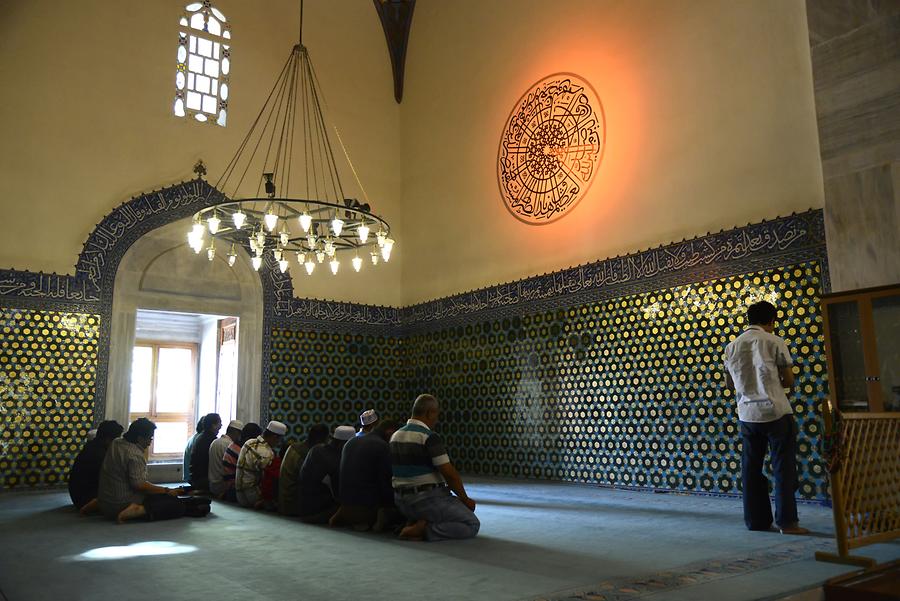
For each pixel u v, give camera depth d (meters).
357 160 11.79
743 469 4.73
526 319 9.34
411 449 4.50
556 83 9.26
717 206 7.14
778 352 4.52
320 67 11.63
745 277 6.81
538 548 4.11
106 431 6.28
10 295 8.58
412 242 11.76
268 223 6.79
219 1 10.76
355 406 11.12
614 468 7.93
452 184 10.99
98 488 5.63
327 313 11.11
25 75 9.02
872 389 5.29
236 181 10.52
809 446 6.18
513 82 9.98
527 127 9.66
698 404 7.14
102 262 9.27
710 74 7.36
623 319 8.02
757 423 4.53
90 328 9.09
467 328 10.34
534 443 9.04
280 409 10.48
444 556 3.88
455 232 10.82
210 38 10.61
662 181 7.75
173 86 10.16
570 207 8.88
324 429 5.93
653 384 7.60
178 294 9.91
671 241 7.57
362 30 12.20
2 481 8.28
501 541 4.37
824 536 4.31
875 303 5.36
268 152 10.89
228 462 6.82
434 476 4.53
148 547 4.26
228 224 7.79
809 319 6.27
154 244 9.79
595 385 8.27
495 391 9.73
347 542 4.38
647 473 7.55
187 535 4.71
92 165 9.36
